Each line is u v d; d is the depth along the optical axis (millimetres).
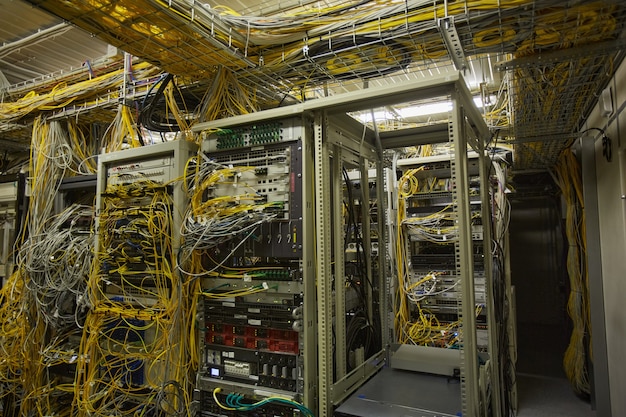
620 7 1594
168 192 2139
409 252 3840
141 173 2250
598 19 1681
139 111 2727
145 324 2191
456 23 1736
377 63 2148
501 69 2121
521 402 3717
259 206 1850
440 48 1989
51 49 2965
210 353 2021
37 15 2584
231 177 2002
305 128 1877
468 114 1923
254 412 1853
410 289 3750
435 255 3760
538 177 5020
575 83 2348
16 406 2980
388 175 3789
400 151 4172
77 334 2699
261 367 1891
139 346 2170
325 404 1766
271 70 2227
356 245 2438
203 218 1949
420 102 3713
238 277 1942
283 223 1870
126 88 2621
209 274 2031
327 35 1960
